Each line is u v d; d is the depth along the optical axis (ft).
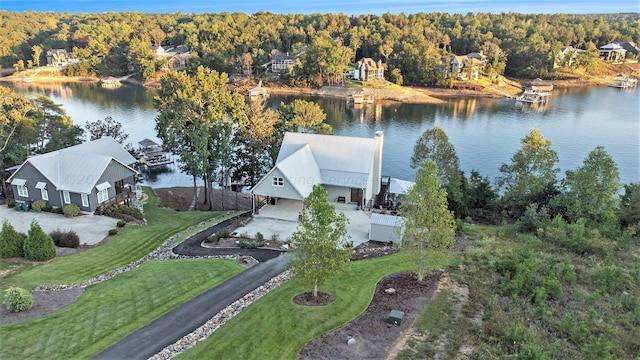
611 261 88.74
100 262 87.81
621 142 241.76
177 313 65.21
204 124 150.71
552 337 59.21
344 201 129.49
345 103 372.17
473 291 70.38
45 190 119.96
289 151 134.10
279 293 69.72
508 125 286.87
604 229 109.40
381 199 141.38
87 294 70.74
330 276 64.85
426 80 424.05
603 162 119.85
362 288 71.26
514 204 134.62
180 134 152.46
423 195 71.10
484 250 90.33
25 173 120.37
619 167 204.03
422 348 54.44
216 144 147.33
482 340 57.11
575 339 58.29
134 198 139.23
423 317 61.72
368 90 403.95
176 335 59.31
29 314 63.21
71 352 54.34
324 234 62.44
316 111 169.89
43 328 59.31
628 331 63.16
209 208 149.28
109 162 122.21
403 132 269.23
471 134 263.70
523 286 72.18
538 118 307.78
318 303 65.72
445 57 451.53
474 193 142.82
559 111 330.95
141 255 94.27
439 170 138.31
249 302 69.15
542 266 83.87
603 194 120.37
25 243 85.51
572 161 211.00
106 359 53.42
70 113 307.78
